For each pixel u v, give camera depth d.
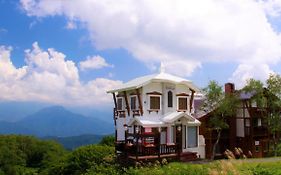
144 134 36.53
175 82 42.38
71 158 44.50
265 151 50.78
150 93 41.88
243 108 50.19
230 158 23.95
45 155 90.19
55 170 45.50
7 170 79.19
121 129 45.84
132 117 43.25
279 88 47.88
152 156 36.34
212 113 47.50
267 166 31.05
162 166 33.75
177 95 43.78
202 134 46.97
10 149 88.25
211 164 29.72
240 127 50.53
